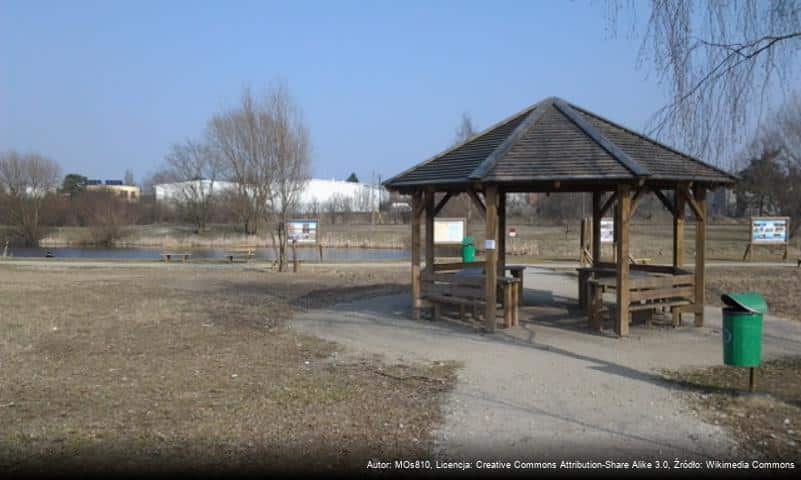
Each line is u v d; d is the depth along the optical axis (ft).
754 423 20.51
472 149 40.22
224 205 161.07
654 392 24.22
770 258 96.17
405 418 21.21
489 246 36.40
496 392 24.38
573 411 21.94
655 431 19.86
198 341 34.50
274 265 87.35
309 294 56.24
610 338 35.17
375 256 112.27
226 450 18.34
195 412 21.72
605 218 91.04
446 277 40.68
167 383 25.50
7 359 29.73
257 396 23.65
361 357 30.73
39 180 153.48
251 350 32.22
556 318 42.01
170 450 18.33
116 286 63.46
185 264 94.38
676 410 21.93
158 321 40.98
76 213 164.35
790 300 49.19
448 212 133.28
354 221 201.36
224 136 130.62
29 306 47.65
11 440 19.07
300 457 17.83
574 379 26.30
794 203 111.14
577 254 104.78
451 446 18.70
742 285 60.08
